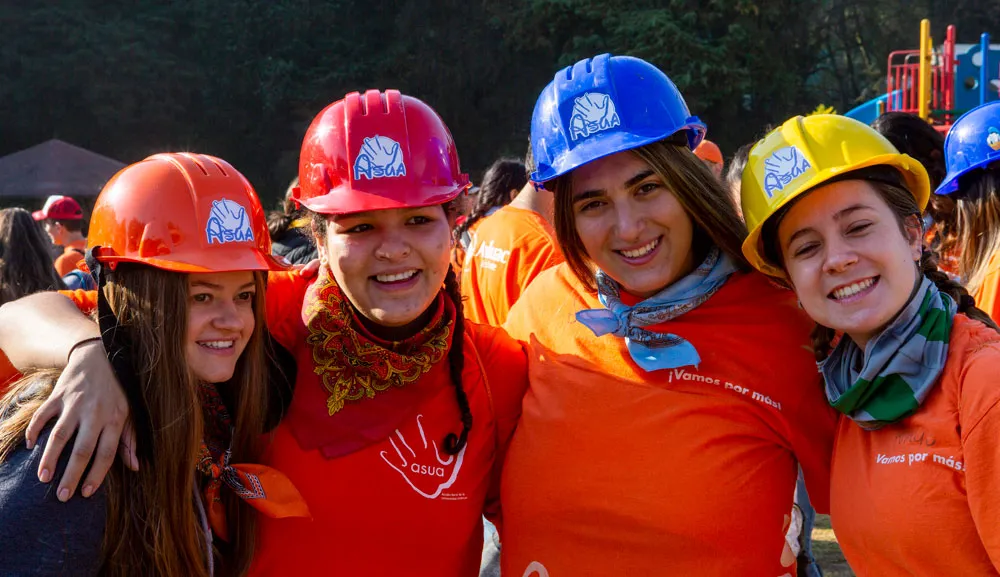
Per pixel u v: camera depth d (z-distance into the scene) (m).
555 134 2.19
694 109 20.09
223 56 23.34
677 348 2.13
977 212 3.14
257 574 2.09
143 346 1.79
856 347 1.93
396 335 2.14
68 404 1.69
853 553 1.90
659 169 2.09
